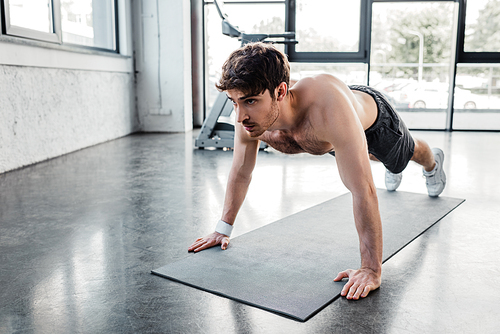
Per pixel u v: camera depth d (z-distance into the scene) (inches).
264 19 224.5
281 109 44.8
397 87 219.0
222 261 56.5
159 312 43.8
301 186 101.0
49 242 64.6
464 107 215.2
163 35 211.6
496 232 68.1
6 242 64.6
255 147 58.6
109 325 41.5
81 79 160.6
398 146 66.1
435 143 168.7
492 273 52.8
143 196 92.2
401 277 51.7
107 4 193.9
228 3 225.0
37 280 51.4
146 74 215.8
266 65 39.2
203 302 45.8
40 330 40.6
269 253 59.2
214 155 146.3
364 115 56.2
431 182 87.6
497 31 206.2
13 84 120.0
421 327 40.8
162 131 220.1
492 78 210.4
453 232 68.2
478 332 39.9
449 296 46.9
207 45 235.9
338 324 41.3
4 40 113.7
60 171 119.3
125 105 205.2
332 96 45.3
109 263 56.6
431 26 210.7
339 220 74.2
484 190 95.6
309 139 47.6
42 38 133.3
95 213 79.8
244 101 40.3
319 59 220.4
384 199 88.0
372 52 216.5
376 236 48.5
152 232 69.3
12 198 90.4
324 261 56.2
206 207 83.8
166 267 54.6
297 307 44.0
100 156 144.8
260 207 83.2
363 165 45.8
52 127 141.3
